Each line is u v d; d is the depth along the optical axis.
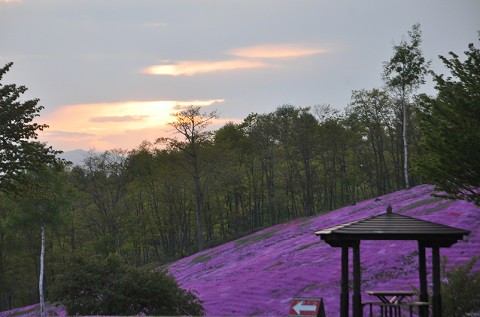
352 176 99.44
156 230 90.06
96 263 30.20
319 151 95.56
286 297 35.69
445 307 21.30
